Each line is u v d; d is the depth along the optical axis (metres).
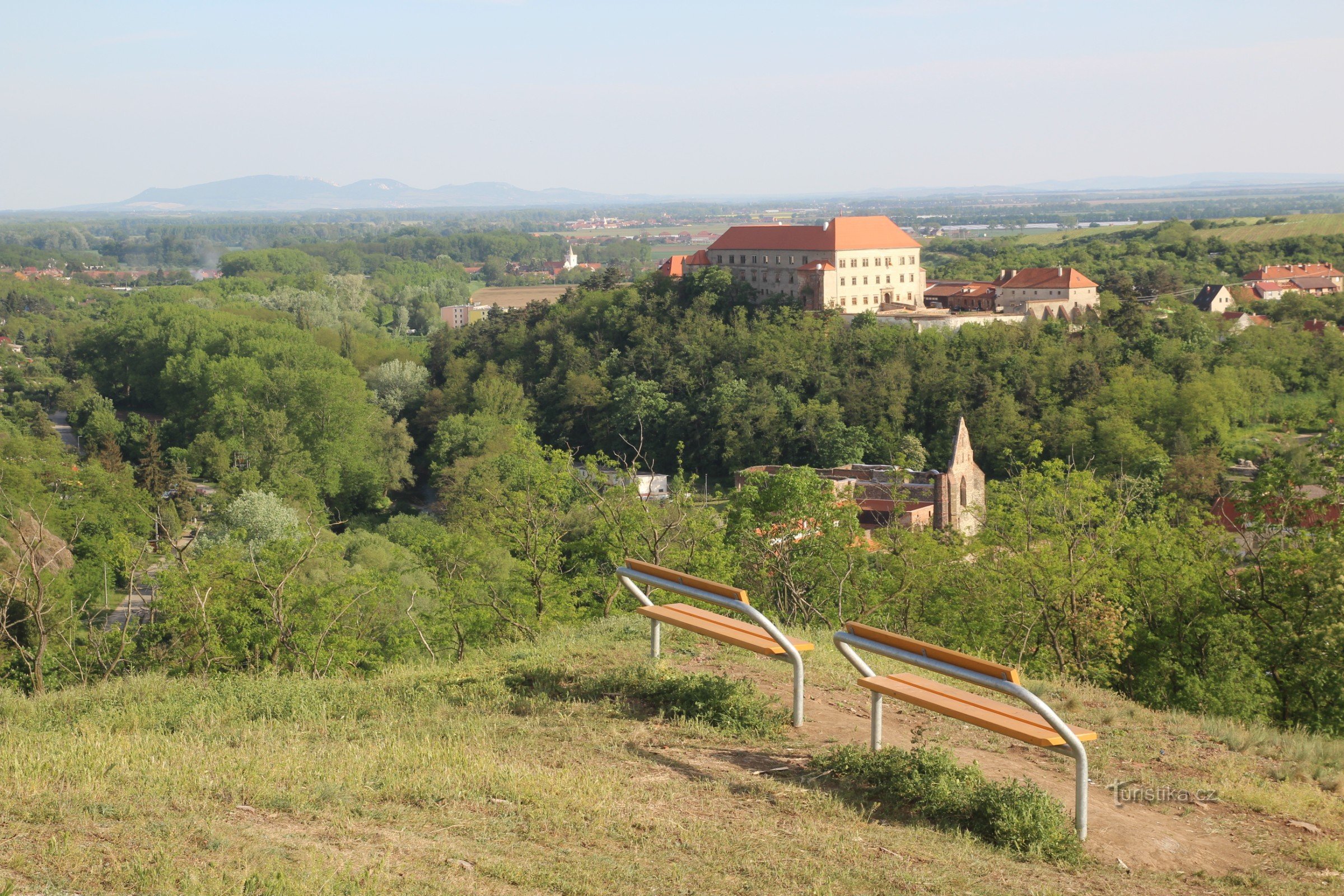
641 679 14.88
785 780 11.70
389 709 14.15
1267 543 28.03
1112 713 15.49
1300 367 137.25
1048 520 30.84
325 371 110.69
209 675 20.03
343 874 8.38
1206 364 131.25
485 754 11.80
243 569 28.84
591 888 8.66
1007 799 10.84
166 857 8.49
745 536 32.78
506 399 134.38
